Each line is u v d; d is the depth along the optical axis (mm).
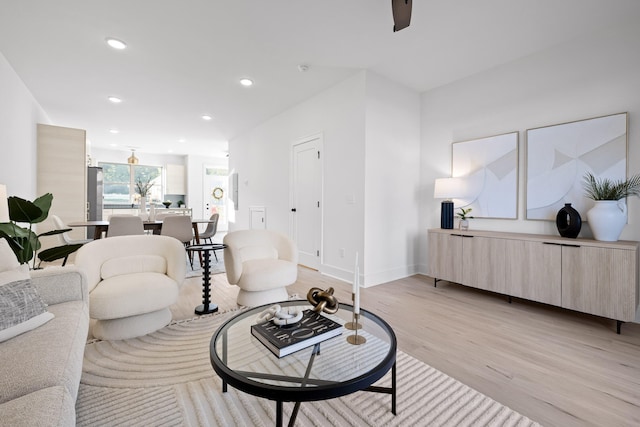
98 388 1491
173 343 1973
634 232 2430
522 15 2400
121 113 4918
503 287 2805
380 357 1159
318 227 4125
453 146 3668
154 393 1459
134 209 8375
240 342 1310
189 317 2438
